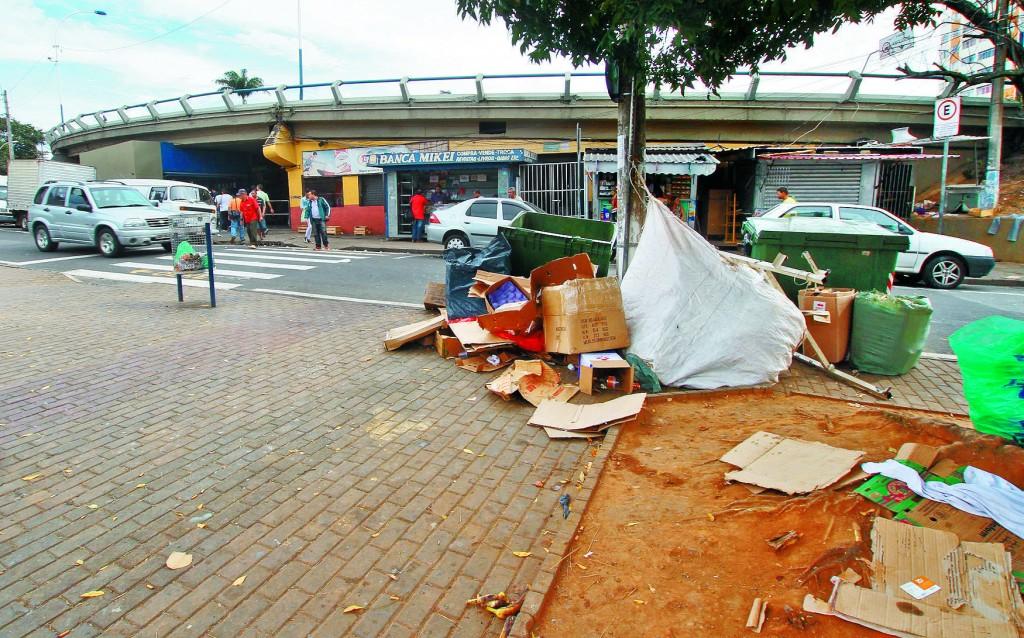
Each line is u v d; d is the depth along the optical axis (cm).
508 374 552
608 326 577
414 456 415
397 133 2447
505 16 498
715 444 414
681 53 489
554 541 308
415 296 1008
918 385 552
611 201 1852
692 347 535
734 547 288
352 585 283
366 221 2477
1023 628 217
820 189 1831
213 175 3200
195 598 273
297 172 2605
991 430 328
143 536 318
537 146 2262
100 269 1313
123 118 3048
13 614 260
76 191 1595
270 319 826
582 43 528
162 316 839
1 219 2828
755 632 234
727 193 2016
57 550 305
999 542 259
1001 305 982
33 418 471
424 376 583
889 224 1248
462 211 1606
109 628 254
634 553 296
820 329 594
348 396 529
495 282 679
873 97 2070
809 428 416
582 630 248
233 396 526
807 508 300
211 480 378
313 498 359
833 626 230
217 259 1504
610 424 445
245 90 2538
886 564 250
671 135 2223
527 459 410
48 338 710
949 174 2238
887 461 325
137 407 497
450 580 287
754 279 541
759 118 2122
